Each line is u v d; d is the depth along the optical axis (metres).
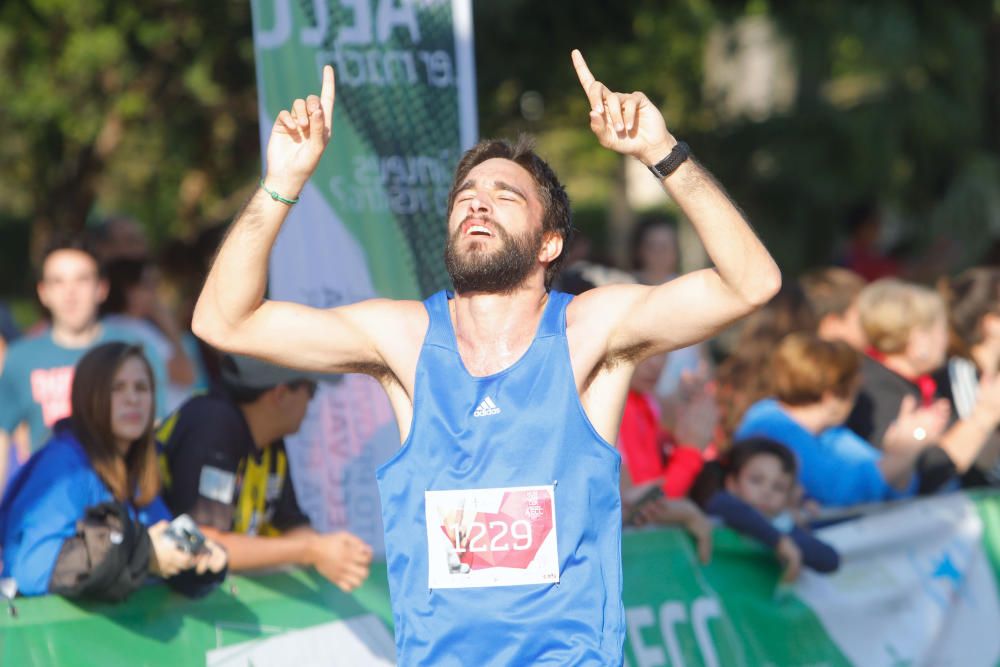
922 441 15.27
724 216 8.38
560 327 8.77
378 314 9.11
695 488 14.18
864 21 33.56
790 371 14.59
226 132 35.38
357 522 12.63
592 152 48.50
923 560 15.02
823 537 14.23
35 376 15.77
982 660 15.47
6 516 10.56
